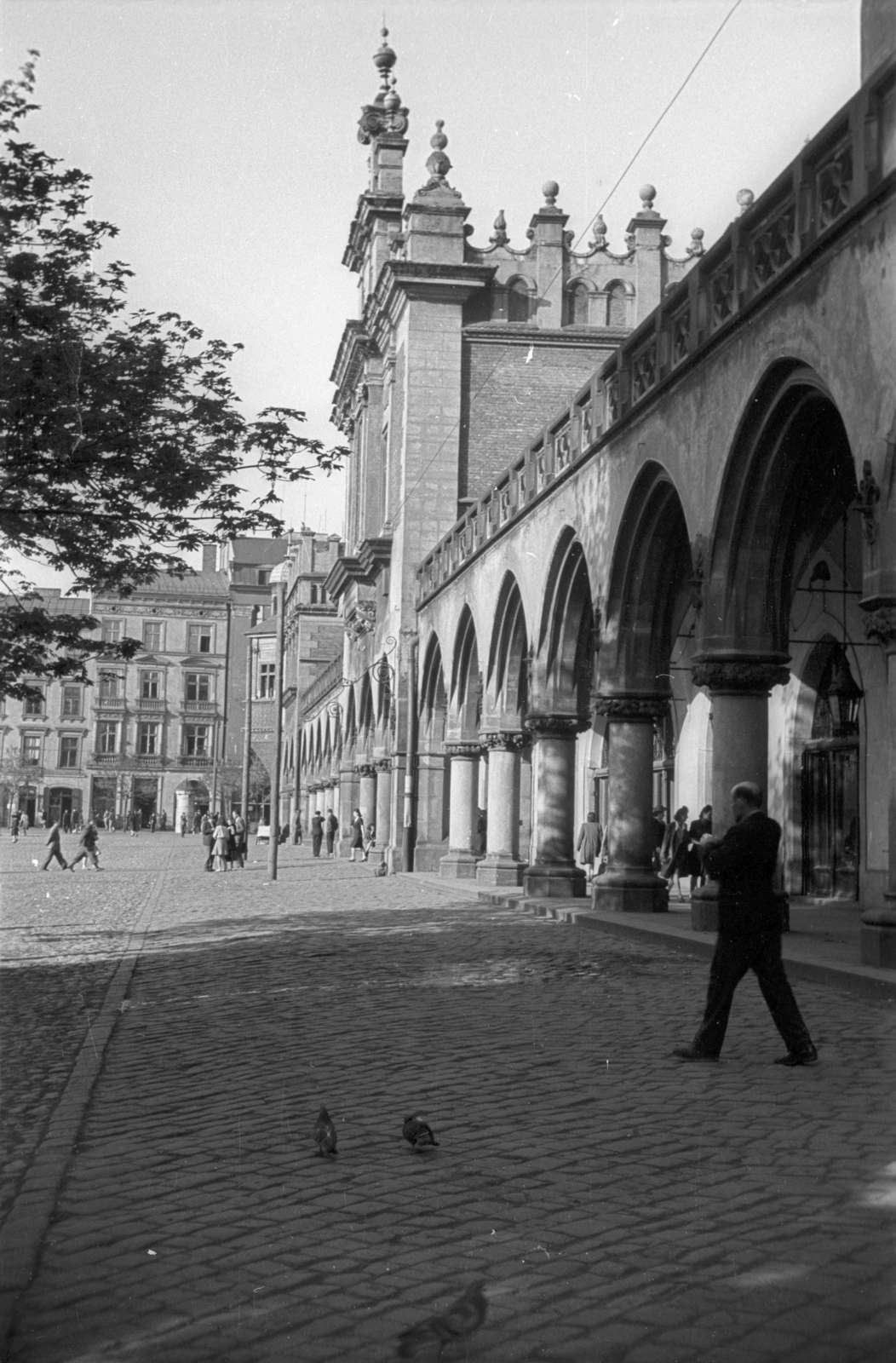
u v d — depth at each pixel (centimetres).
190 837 8712
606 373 2045
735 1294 440
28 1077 852
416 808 3653
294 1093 786
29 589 1235
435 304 3972
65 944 1706
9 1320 434
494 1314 427
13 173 998
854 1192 553
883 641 1212
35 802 9881
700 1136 656
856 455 1242
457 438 3953
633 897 1984
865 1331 406
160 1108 756
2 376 1030
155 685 10131
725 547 1584
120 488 1134
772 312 1425
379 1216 539
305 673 8600
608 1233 510
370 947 1609
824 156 1339
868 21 1261
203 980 1326
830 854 2098
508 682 2805
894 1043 898
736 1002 1109
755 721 1586
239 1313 436
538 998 1162
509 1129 684
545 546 2359
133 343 1092
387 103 4675
